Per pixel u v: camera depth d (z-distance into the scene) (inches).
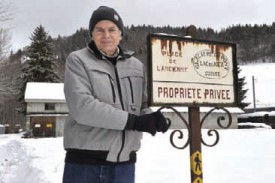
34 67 2230.6
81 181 94.0
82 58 96.8
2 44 955.3
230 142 625.9
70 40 3823.8
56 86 1887.3
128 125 92.2
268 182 244.4
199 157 139.7
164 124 97.7
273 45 6486.2
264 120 2199.8
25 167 351.3
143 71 108.7
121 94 98.9
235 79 149.4
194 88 140.6
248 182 246.7
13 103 2824.8
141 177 280.7
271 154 420.8
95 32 100.8
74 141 95.4
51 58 2300.7
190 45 142.2
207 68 144.6
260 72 4621.1
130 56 105.7
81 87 93.0
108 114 90.4
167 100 135.0
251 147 517.3
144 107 110.5
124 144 96.8
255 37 6815.9
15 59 1305.4
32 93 1795.0
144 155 443.2
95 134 93.9
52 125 1759.4
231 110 1724.9
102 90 95.3
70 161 96.3
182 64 139.7
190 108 140.9
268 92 3585.1
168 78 136.5
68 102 94.1
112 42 100.2
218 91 145.4
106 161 95.2
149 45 135.3
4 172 340.5
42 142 797.9
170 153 466.3
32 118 1744.6
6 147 565.6
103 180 95.0
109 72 98.0
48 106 1786.4
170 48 138.6
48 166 345.7
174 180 265.6
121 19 105.6
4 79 1159.0
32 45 2281.0
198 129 141.3
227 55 149.3
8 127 2313.0
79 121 92.2
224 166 331.6
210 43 146.2
